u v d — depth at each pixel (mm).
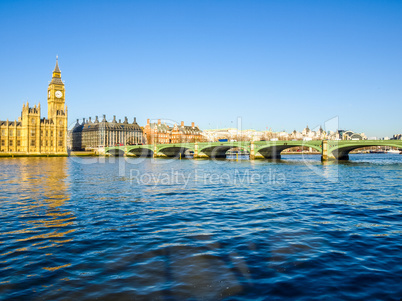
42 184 44188
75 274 12914
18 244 16781
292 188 40094
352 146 103375
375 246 16312
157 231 19297
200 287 11734
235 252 15398
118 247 16234
